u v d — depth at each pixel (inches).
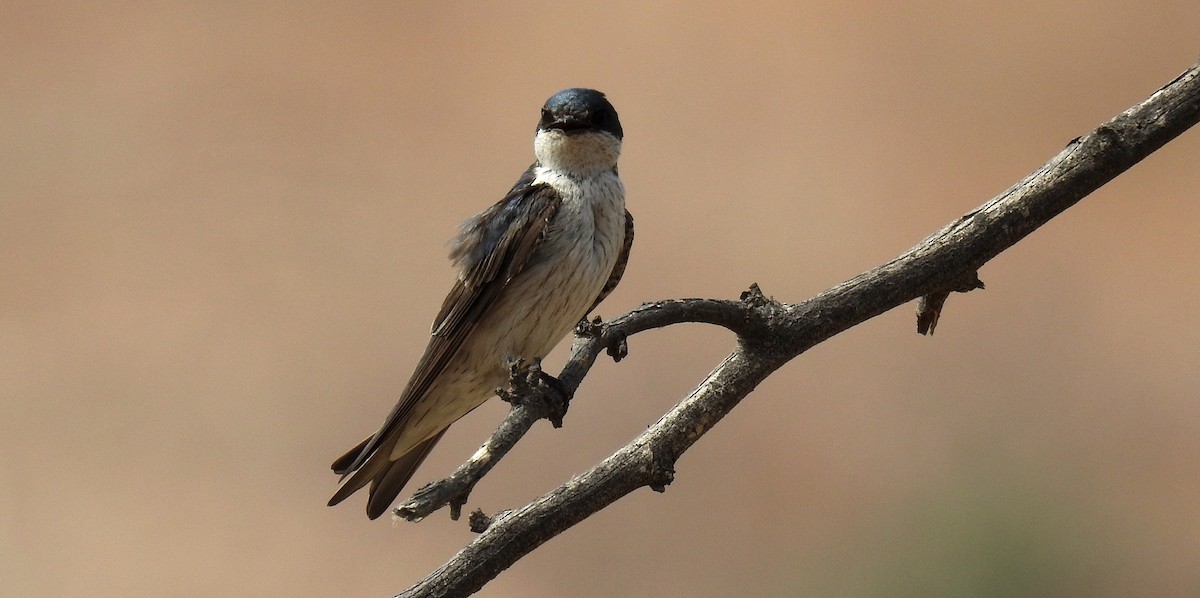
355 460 245.9
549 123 268.2
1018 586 413.7
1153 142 187.3
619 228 269.7
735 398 183.8
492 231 263.7
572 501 176.9
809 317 184.1
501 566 173.5
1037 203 189.3
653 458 179.2
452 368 263.4
